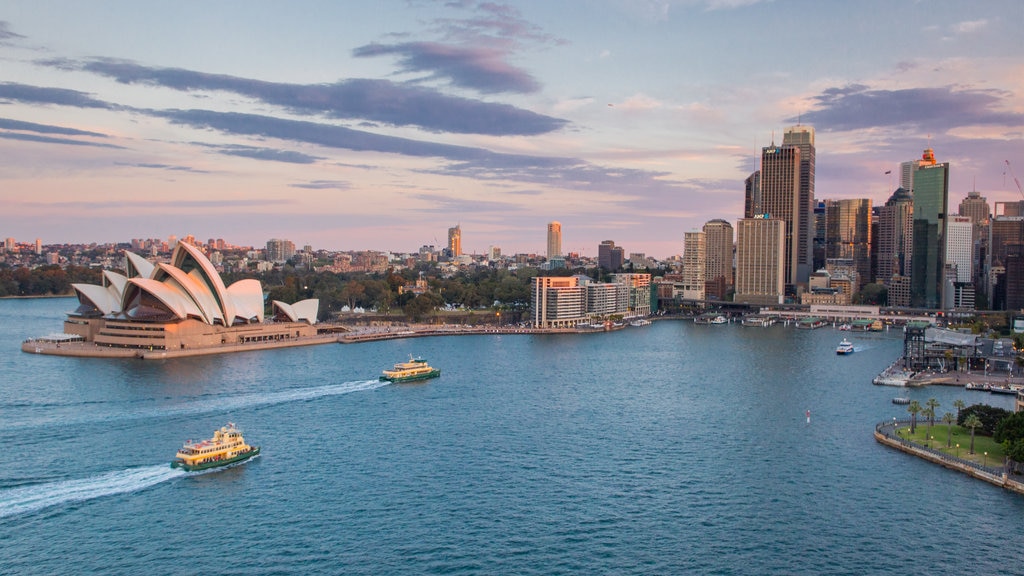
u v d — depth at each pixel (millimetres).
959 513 174125
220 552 152250
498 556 152875
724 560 152500
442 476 198250
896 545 158625
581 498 184000
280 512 172250
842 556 154125
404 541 158750
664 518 172625
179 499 178625
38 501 175625
